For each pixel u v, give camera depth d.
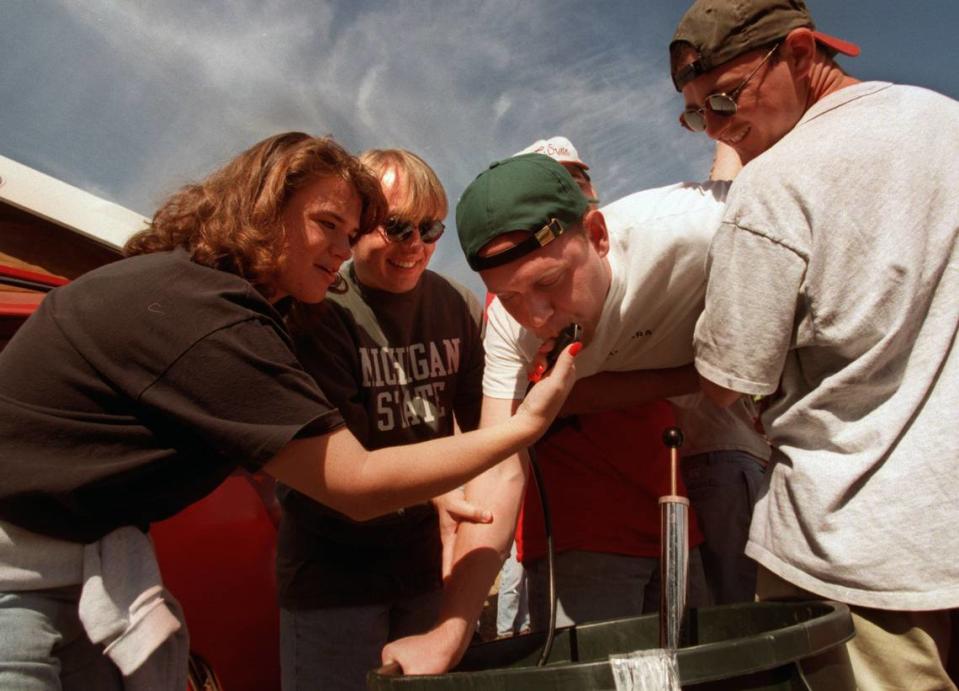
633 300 2.10
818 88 1.95
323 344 2.36
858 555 1.66
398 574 2.48
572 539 2.44
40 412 1.59
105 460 1.60
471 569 1.96
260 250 1.78
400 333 2.51
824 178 1.73
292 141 1.88
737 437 2.67
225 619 2.66
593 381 2.32
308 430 1.64
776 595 1.84
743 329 1.78
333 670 2.42
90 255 3.49
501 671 1.34
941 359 1.69
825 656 1.44
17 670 1.54
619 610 2.42
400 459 1.70
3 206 3.38
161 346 1.59
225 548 2.74
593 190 3.15
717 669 1.32
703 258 2.11
